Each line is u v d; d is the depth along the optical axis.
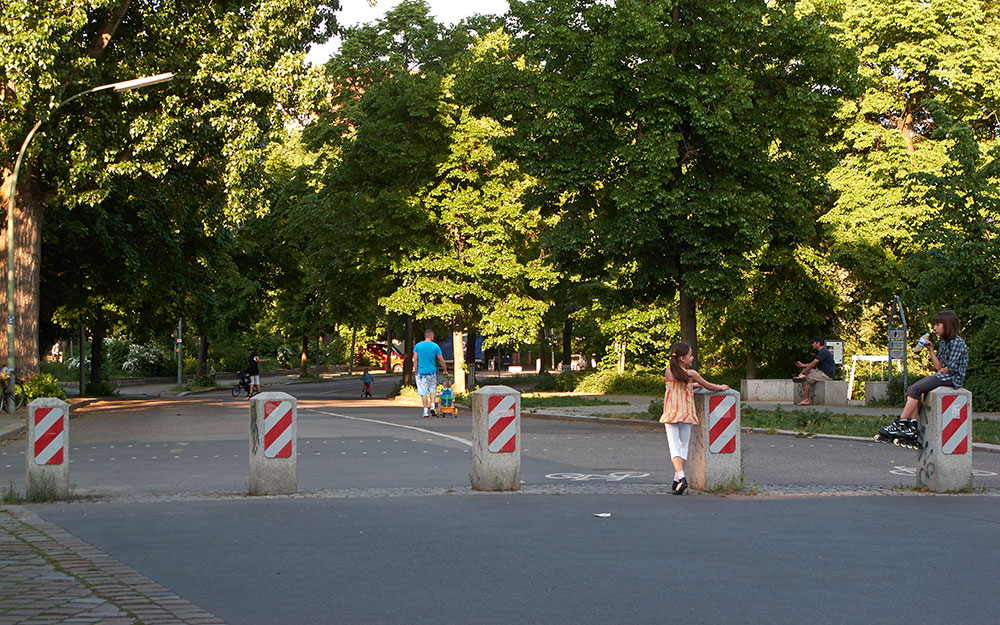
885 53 35.94
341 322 54.97
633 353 46.09
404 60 44.78
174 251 37.94
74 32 24.33
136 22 27.88
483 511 9.40
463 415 26.78
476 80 22.22
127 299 39.16
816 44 20.44
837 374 35.16
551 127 20.62
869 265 33.91
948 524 8.66
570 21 21.00
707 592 6.14
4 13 23.19
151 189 30.94
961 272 24.28
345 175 39.16
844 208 35.06
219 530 8.38
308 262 54.28
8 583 6.31
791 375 38.94
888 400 26.23
